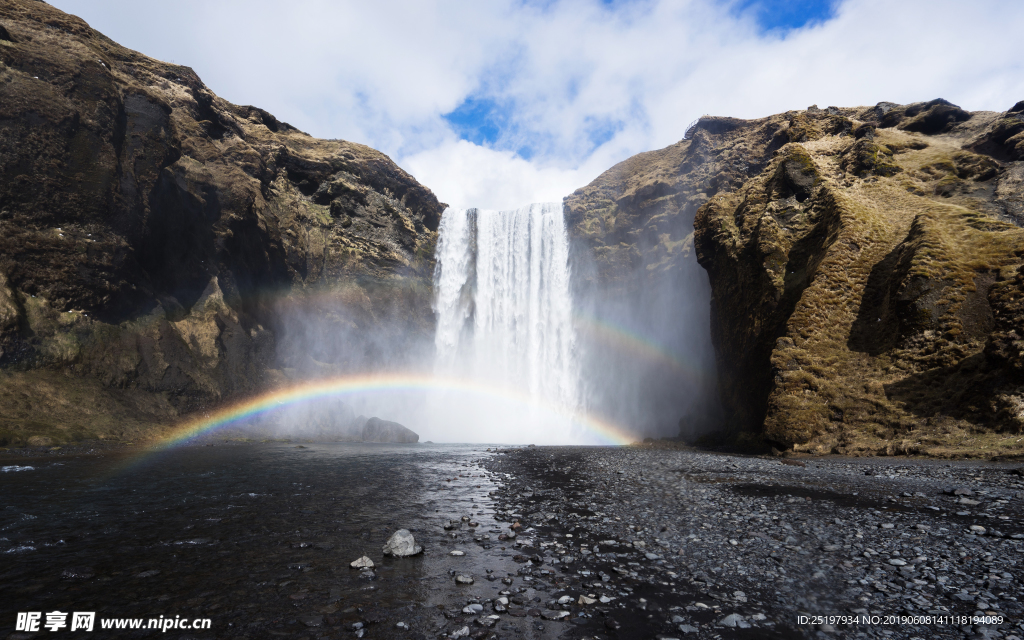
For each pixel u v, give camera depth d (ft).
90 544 22.02
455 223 193.36
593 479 43.55
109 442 74.33
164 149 115.55
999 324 60.90
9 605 15.07
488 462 59.00
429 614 14.74
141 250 108.06
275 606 15.25
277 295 144.77
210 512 29.01
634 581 17.67
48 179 91.76
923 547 20.94
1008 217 84.17
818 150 119.55
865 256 85.20
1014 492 31.94
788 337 79.61
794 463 54.65
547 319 179.32
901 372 69.46
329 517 27.94
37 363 81.15
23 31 97.25
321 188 171.32
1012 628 13.34
